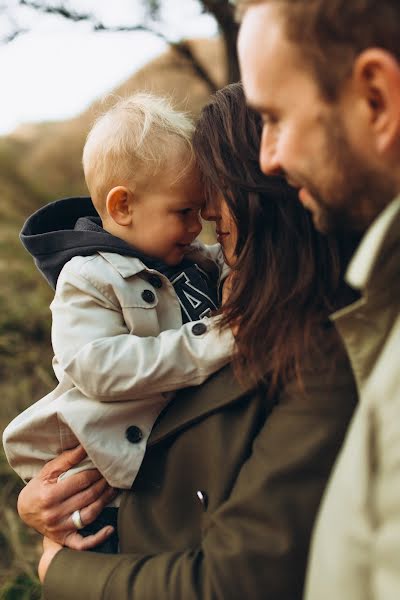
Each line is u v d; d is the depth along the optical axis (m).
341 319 0.85
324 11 0.77
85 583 1.13
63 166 5.00
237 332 1.13
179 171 1.41
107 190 1.44
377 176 0.83
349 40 0.77
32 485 1.33
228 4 2.81
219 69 3.93
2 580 2.58
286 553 0.96
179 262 1.49
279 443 1.02
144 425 1.28
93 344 1.29
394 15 0.75
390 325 0.84
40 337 3.57
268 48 0.83
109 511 1.33
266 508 0.98
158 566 1.06
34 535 2.78
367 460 0.69
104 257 1.38
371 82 0.77
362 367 0.87
